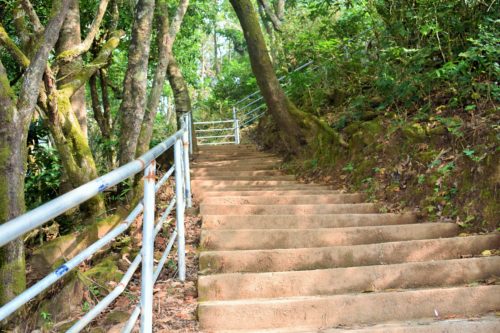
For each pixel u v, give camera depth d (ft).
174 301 11.94
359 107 26.78
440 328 10.18
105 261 14.19
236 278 12.21
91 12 30.35
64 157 16.30
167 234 16.57
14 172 9.67
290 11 48.70
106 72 33.19
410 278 12.66
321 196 20.81
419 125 20.76
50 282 5.46
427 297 11.46
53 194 22.84
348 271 12.55
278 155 33.86
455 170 17.71
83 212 17.65
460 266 12.85
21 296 4.99
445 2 21.76
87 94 47.11
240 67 64.95
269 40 57.72
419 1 22.34
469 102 19.72
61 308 10.98
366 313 11.24
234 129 45.68
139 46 20.10
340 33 32.99
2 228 3.92
